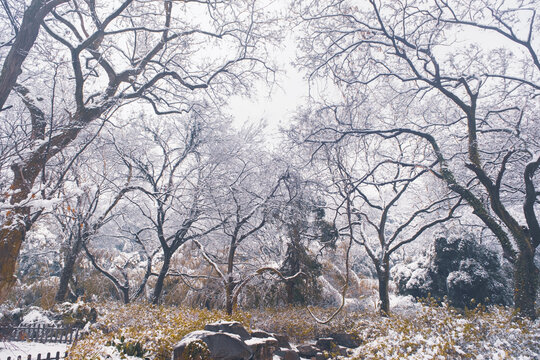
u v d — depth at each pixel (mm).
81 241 15477
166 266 16922
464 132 14750
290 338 12320
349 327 12625
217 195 16703
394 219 33656
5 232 6102
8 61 6512
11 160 5742
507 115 13758
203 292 18188
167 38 11578
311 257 18828
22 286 17688
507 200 15117
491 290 17938
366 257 30609
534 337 6926
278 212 15539
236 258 18312
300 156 15398
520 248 9664
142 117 16984
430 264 20625
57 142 7457
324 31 12383
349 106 12602
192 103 14648
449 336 6992
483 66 12375
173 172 17781
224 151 17781
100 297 18047
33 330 11188
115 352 7000
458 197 14891
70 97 10461
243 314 12672
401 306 16797
